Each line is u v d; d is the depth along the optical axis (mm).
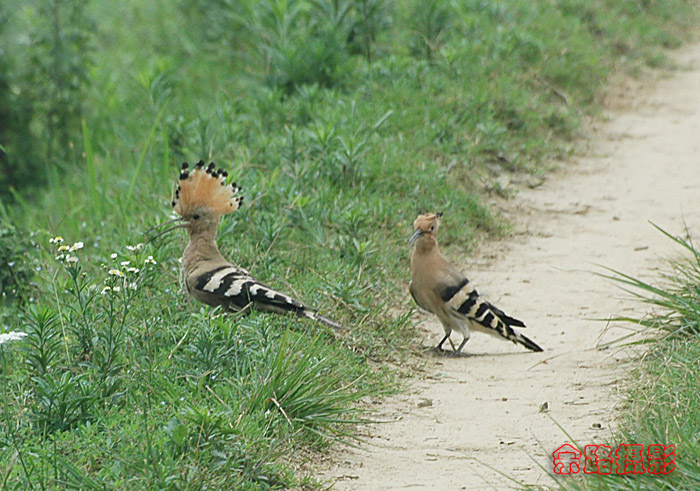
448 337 11750
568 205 17750
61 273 13352
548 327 12367
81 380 8711
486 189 18016
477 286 14047
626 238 15977
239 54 25219
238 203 11180
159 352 9914
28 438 8086
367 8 23172
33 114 23359
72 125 23656
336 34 22125
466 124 19531
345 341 11148
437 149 18453
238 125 18672
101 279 12906
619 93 24375
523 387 10305
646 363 10273
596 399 9750
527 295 13664
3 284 13273
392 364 11070
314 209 14633
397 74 21312
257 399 8750
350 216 14078
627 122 22562
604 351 11242
